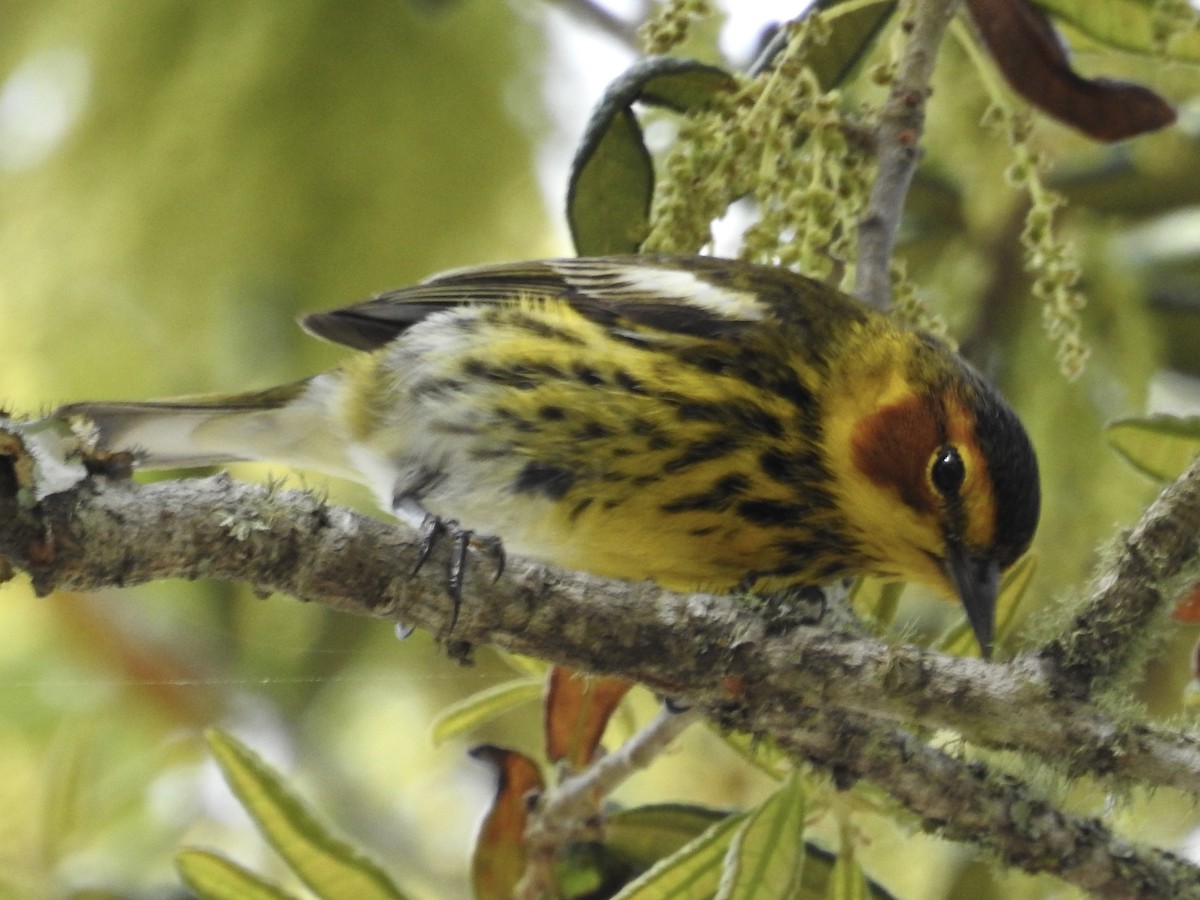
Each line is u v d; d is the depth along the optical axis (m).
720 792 2.25
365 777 2.26
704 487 2.18
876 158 2.18
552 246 2.26
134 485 2.13
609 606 2.14
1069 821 2.14
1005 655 2.18
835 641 2.14
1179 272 2.23
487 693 2.18
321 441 2.21
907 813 2.15
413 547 2.14
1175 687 2.21
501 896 2.17
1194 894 2.14
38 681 2.25
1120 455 2.16
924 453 2.18
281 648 2.26
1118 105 2.18
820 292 2.19
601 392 2.18
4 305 2.26
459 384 2.19
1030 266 2.17
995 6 2.18
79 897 2.21
